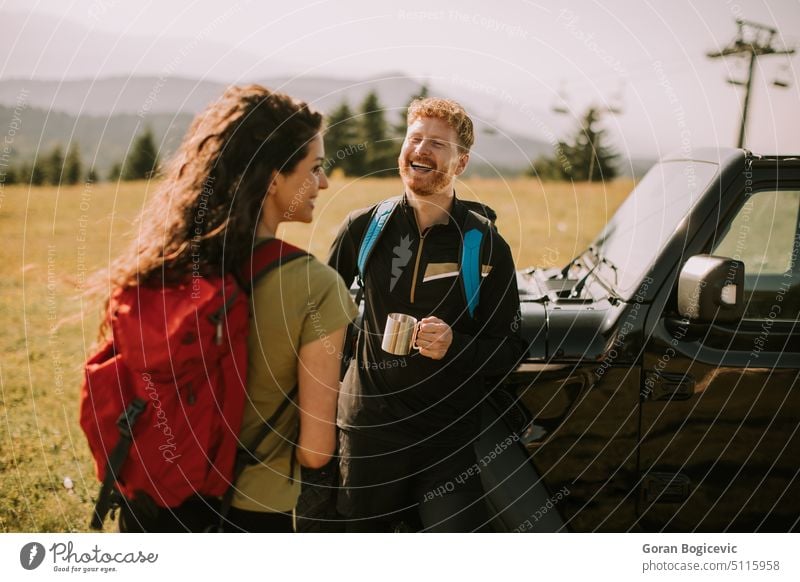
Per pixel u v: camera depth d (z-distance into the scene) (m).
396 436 2.21
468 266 2.16
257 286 1.67
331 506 2.54
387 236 2.25
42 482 3.56
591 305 2.73
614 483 2.62
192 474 1.66
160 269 1.66
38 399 4.54
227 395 1.65
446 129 2.15
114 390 1.67
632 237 2.96
